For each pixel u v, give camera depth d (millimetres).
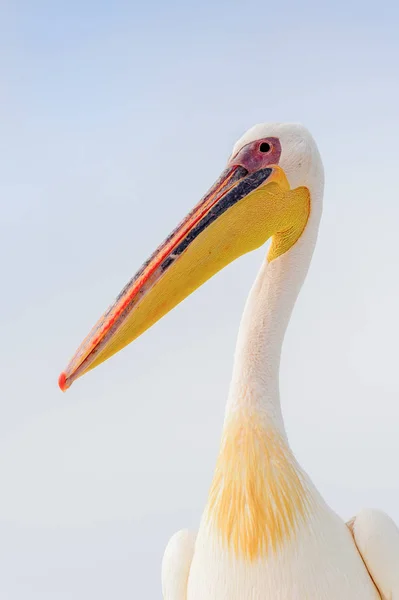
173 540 5109
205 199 4914
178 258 4805
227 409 4738
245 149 4938
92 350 4730
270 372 4723
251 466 4520
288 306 4836
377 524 4684
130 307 4758
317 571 4375
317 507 4562
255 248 4961
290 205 4934
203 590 4539
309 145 4906
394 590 4531
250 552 4391
